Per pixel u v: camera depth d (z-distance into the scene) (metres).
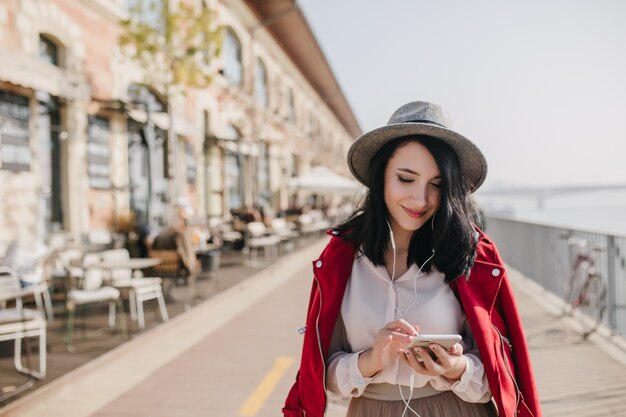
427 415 1.56
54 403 4.21
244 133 20.44
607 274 6.18
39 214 9.03
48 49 9.43
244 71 20.56
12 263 7.07
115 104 10.59
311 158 34.03
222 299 8.73
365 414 1.61
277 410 4.05
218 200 17.94
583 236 7.00
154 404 4.18
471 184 1.64
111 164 11.02
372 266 1.60
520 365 1.53
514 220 11.20
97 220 10.55
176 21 10.67
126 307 8.04
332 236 1.71
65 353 5.50
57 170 9.73
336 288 1.61
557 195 66.62
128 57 10.58
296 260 14.80
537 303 7.77
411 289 1.58
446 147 1.52
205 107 16.42
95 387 4.57
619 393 4.17
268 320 7.19
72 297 6.03
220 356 5.48
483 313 1.50
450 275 1.53
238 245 16.41
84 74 10.03
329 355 1.66
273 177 24.86
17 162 8.58
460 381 1.45
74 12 9.73
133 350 5.74
